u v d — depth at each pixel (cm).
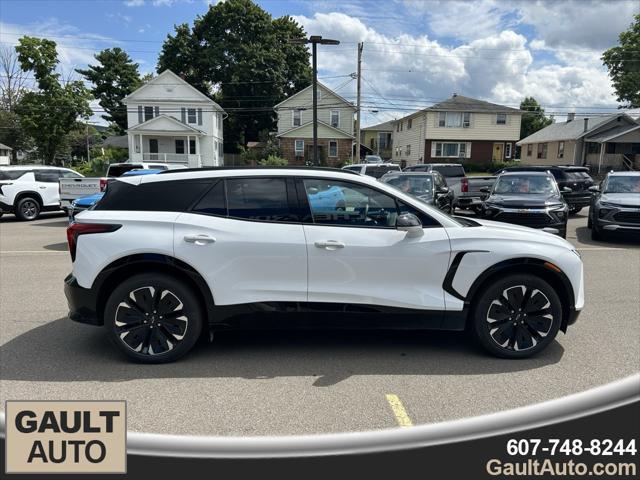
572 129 4331
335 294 403
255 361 414
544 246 411
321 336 476
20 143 5356
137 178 422
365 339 467
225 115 5391
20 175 1529
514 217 979
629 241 1098
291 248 398
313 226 405
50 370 393
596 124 4088
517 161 4822
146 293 400
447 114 4344
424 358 420
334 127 4597
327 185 413
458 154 4409
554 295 409
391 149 6156
